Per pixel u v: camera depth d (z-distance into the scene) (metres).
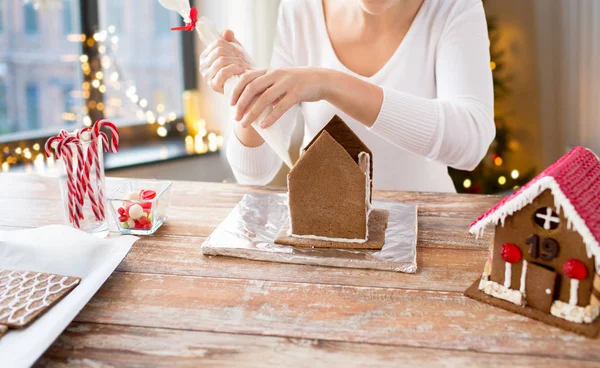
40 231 0.96
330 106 1.51
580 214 0.74
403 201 1.24
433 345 0.73
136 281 0.89
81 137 1.02
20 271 0.87
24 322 0.74
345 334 0.75
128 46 2.92
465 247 1.00
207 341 0.74
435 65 1.46
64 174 1.03
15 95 2.66
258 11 2.63
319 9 1.52
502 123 2.86
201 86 3.13
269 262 0.95
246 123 1.01
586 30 2.91
